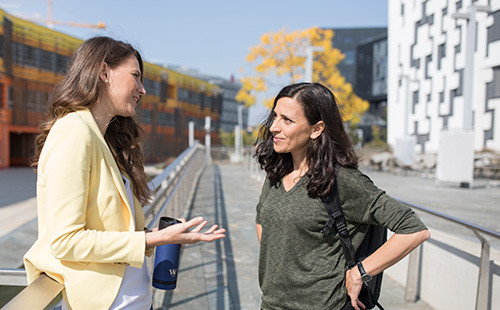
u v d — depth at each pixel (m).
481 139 21.31
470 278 2.60
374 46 53.31
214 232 1.20
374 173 17.44
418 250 3.13
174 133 40.94
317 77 21.56
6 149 23.34
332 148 1.37
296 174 1.50
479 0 21.64
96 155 1.09
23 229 5.16
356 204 1.34
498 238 2.08
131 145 1.40
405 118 22.77
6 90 22.84
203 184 11.11
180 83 42.25
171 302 3.12
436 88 26.73
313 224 1.37
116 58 1.16
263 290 1.50
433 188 11.27
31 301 0.93
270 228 1.46
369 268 1.31
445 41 25.70
